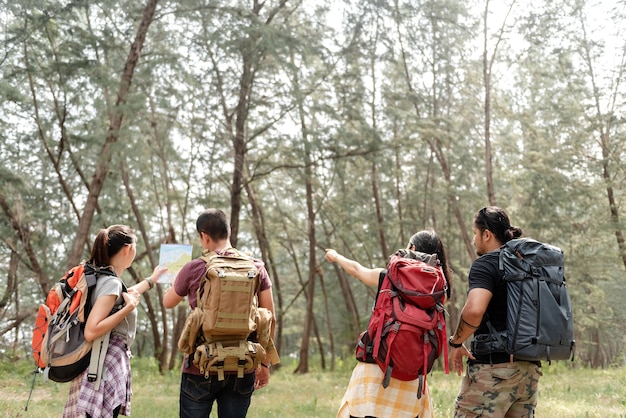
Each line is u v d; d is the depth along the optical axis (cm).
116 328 404
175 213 3019
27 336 2377
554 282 399
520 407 417
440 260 428
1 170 1905
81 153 2059
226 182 2452
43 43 1819
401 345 369
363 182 3266
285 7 2214
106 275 400
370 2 2162
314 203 3238
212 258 399
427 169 3108
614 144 2738
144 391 1413
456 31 2611
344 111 2152
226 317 381
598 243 3069
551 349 389
